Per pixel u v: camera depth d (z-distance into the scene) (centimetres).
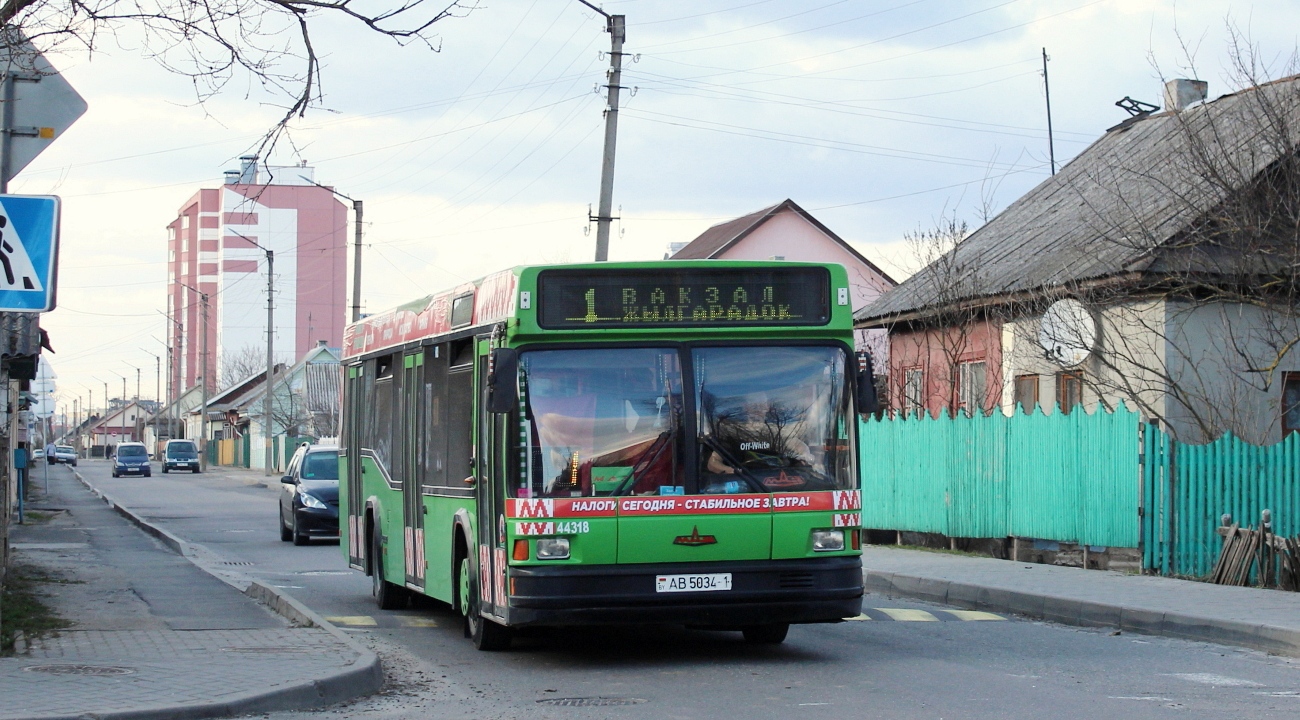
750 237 6253
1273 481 1650
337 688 903
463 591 1160
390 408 1462
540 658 1095
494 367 977
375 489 1520
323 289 11294
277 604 1376
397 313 1454
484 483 1079
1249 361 1869
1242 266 1880
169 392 10994
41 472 8031
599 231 2802
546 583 976
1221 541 1625
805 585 1007
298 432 8119
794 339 1038
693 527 993
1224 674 998
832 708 849
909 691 914
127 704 801
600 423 1002
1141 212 2231
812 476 1021
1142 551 1650
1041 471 1828
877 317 2811
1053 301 2119
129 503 4356
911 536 2178
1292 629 1123
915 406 2669
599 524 985
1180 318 2003
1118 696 892
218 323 11200
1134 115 3047
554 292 1012
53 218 941
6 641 1077
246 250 11162
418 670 1037
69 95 1057
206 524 3297
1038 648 1145
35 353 2148
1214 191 1955
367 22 1103
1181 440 1997
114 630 1172
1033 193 2989
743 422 1016
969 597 1523
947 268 2552
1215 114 2177
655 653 1115
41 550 2233
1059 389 2248
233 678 898
